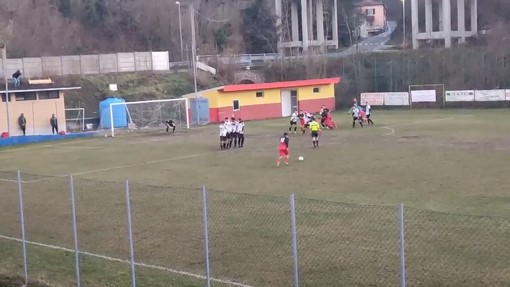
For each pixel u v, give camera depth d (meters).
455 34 88.12
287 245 14.68
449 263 12.59
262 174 25.88
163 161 31.39
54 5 93.94
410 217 16.67
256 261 13.66
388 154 30.39
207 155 33.09
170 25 95.25
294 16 100.56
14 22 87.12
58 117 50.19
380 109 65.00
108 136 46.66
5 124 47.34
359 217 16.95
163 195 21.59
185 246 15.23
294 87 60.69
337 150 32.75
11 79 58.06
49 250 15.67
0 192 23.72
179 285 12.50
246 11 97.31
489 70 64.50
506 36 80.81
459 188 20.97
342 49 100.62
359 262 13.07
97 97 63.56
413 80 67.75
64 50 88.62
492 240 14.02
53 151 38.59
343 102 68.06
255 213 18.09
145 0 96.88
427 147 32.53
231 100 56.44
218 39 86.38
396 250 13.70
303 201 19.59
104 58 69.25
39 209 20.27
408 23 113.06
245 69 77.94
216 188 22.94
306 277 12.43
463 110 59.31
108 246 15.70
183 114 57.03
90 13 96.00
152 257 14.55
